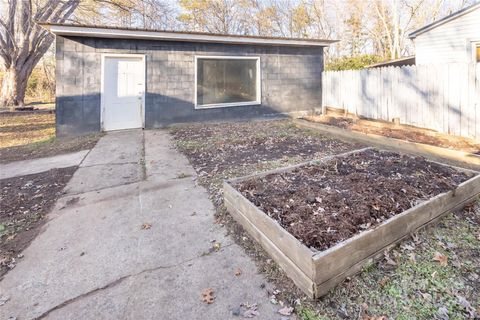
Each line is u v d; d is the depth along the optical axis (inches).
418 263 83.8
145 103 303.6
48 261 93.2
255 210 96.8
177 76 316.2
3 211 130.4
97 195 144.9
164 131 294.5
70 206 133.4
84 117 282.0
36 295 78.4
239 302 73.4
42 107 588.7
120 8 525.7
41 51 532.1
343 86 358.9
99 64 281.6
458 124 224.8
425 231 98.5
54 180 166.9
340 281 75.1
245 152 211.2
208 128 306.2
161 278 83.4
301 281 74.4
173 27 687.1
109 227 113.4
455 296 71.9
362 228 85.9
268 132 281.0
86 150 231.0
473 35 332.5
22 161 210.5
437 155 177.3
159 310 71.7
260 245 95.1
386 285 76.1
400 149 199.3
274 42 349.1
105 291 79.0
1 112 461.4
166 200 136.6
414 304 70.1
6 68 510.9
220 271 85.4
